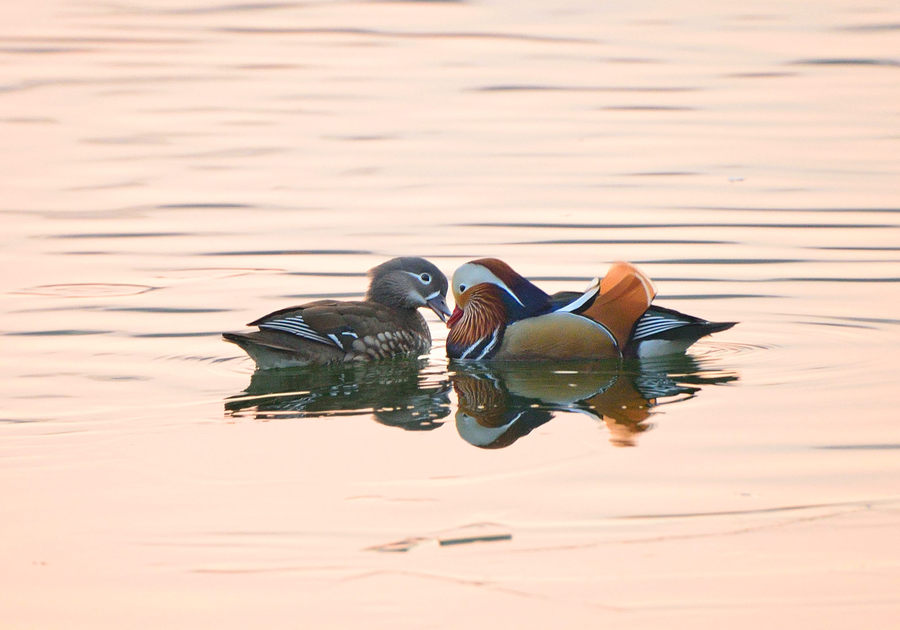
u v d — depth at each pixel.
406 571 8.47
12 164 25.17
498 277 14.70
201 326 15.57
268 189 23.36
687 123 28.31
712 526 9.15
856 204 21.53
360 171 24.77
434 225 20.75
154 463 10.62
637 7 43.12
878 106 29.27
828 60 34.34
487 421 11.82
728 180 23.45
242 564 8.59
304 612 7.95
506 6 43.88
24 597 8.16
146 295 16.95
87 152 26.23
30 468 10.51
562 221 20.86
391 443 11.12
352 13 43.31
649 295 14.29
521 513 9.40
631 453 10.73
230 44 38.59
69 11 44.66
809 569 8.48
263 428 11.62
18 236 20.09
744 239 19.52
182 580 8.39
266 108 30.58
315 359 14.10
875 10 41.34
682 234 19.89
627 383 13.24
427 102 31.03
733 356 14.17
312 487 9.98
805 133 27.00
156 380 13.35
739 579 8.34
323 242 19.80
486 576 8.38
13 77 33.72
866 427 11.36
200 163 25.39
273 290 17.20
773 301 16.36
